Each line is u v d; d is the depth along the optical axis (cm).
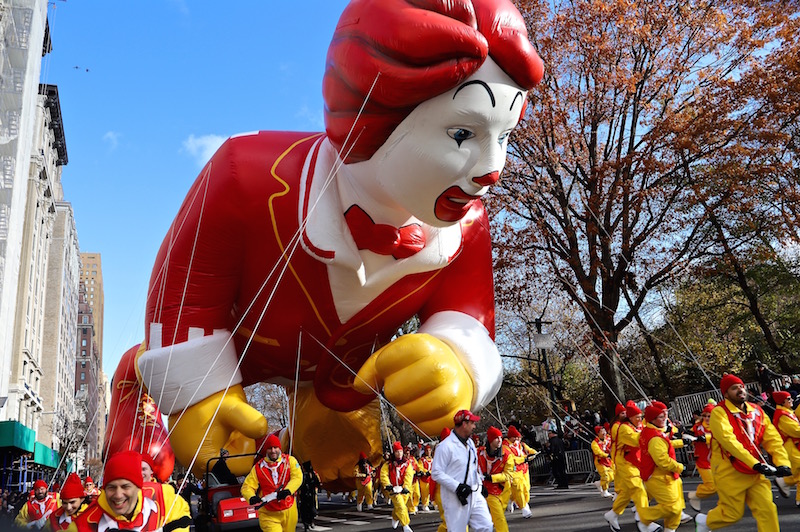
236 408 931
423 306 1056
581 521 1027
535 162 2138
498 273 2192
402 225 914
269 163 934
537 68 775
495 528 809
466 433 633
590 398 3469
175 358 918
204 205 934
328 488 1380
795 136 2109
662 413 778
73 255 8550
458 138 771
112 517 403
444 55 727
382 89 746
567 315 2697
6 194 3816
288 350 1023
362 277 925
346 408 1072
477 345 960
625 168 2086
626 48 2111
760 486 602
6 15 3762
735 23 2053
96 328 14438
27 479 2453
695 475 1588
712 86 2028
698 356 2859
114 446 1133
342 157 849
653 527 809
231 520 938
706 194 2002
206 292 940
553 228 2266
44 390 6681
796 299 2966
